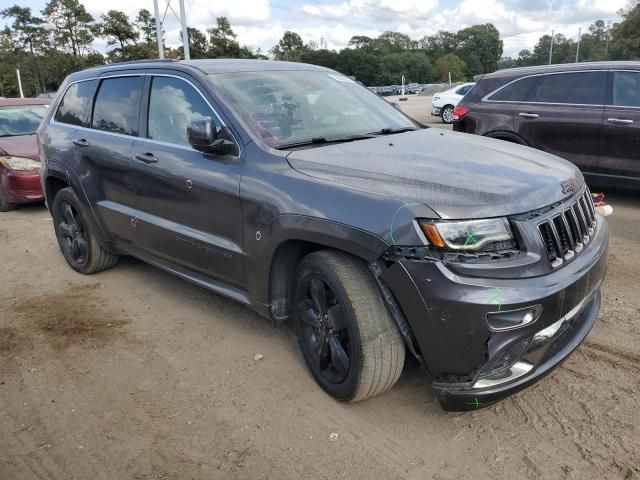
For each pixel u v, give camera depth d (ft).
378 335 8.96
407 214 8.26
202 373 11.35
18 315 14.49
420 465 8.54
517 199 8.54
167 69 13.16
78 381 11.27
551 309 8.23
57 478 8.61
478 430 9.25
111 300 15.21
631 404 9.64
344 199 9.02
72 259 17.52
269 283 10.64
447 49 441.68
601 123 21.43
